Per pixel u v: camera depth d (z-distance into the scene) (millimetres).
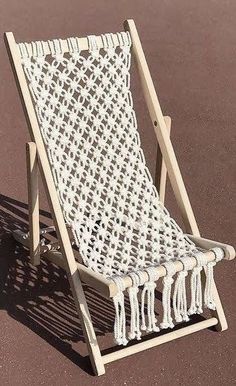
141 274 2242
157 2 6012
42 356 2504
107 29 5426
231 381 2434
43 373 2438
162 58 5008
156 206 2693
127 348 2449
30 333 2602
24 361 2484
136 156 2740
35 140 2471
